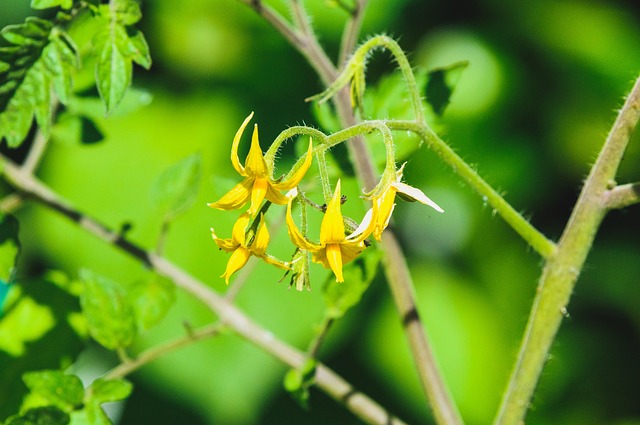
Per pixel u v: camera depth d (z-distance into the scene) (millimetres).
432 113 735
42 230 854
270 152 665
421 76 735
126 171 869
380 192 664
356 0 735
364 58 692
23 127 694
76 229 853
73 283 763
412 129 692
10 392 746
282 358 735
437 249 906
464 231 905
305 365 724
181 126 887
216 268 855
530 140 910
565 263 703
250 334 737
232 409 858
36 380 711
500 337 893
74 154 868
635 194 697
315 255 663
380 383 868
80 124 749
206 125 887
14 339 751
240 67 901
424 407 867
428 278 897
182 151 878
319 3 888
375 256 720
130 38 691
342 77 692
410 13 910
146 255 746
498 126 906
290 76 896
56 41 694
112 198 865
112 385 716
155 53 899
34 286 758
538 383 711
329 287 721
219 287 853
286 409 869
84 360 851
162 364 855
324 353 864
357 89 694
